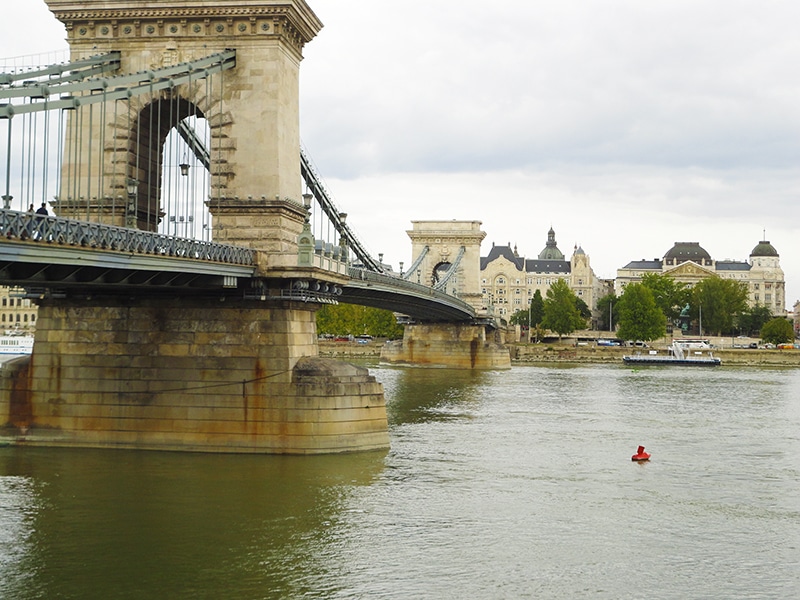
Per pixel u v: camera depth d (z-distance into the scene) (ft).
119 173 179.42
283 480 153.79
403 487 153.17
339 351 642.63
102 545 120.47
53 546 119.96
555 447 198.29
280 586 107.55
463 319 514.27
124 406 174.50
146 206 184.44
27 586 106.52
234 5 177.68
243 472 157.69
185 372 173.17
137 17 180.04
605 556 120.37
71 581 108.17
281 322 172.14
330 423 171.12
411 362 529.04
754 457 191.31
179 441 172.14
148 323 175.11
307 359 175.73
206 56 178.40
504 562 117.08
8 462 162.71
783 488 160.45
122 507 136.98
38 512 133.90
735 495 154.61
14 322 593.83
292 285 172.14
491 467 172.86
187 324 173.99
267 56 178.60
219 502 140.36
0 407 178.29
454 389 347.36
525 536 128.16
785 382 412.16
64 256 116.78
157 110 185.47
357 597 104.78
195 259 147.02
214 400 171.94
